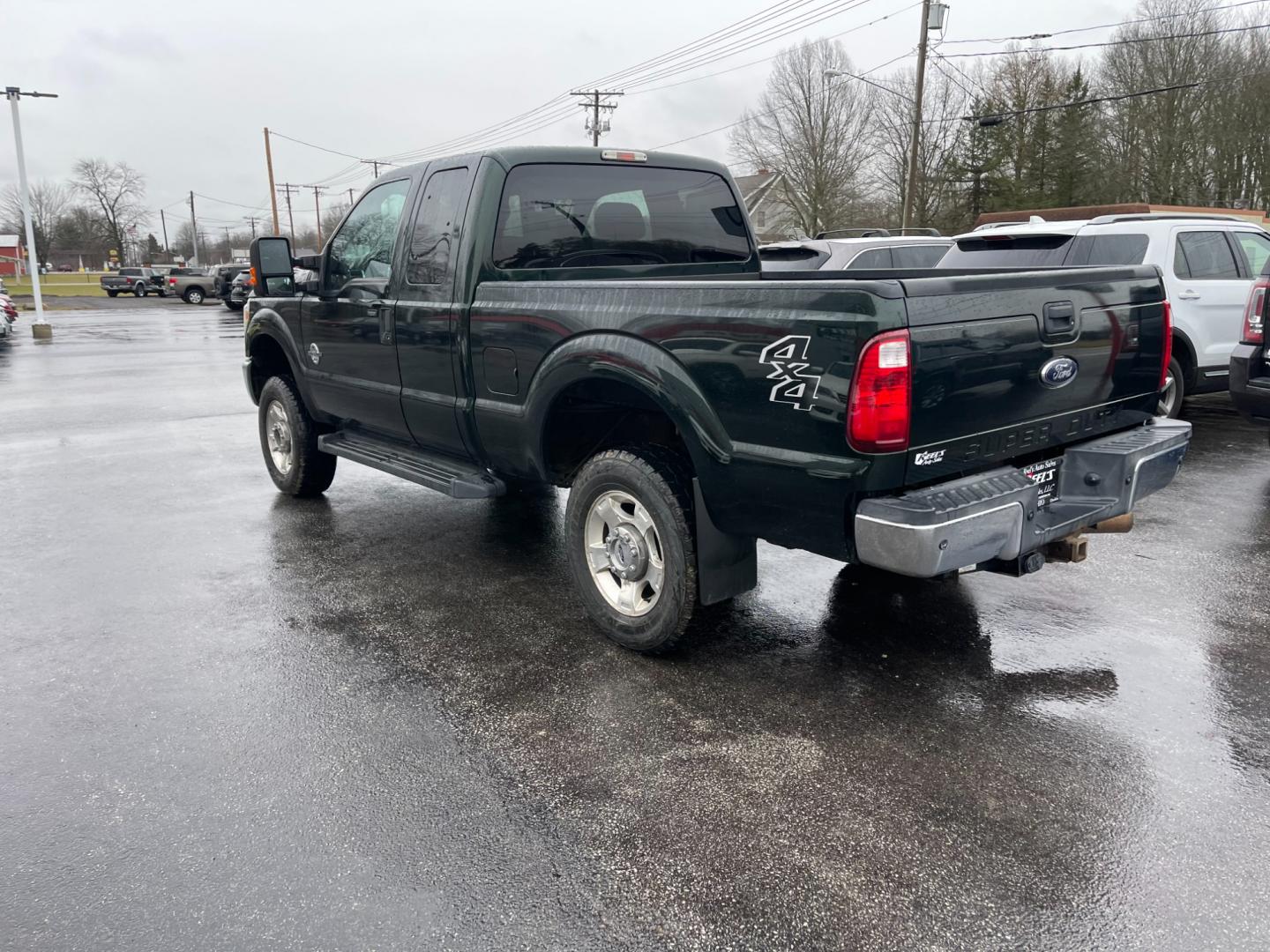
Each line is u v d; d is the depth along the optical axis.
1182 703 3.34
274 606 4.37
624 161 4.62
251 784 2.87
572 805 2.75
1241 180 40.38
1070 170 43.75
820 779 2.87
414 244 4.55
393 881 2.41
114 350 18.09
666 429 3.92
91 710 3.35
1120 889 2.36
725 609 4.27
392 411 4.90
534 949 2.17
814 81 49.41
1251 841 2.55
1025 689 3.46
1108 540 5.19
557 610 4.30
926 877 2.41
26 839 2.60
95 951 2.17
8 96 22.20
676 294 3.26
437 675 3.62
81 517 5.94
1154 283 3.79
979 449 3.09
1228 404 9.76
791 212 54.84
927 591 4.48
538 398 3.83
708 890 2.37
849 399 2.78
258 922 2.27
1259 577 4.61
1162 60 41.84
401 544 5.34
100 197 95.69
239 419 9.78
